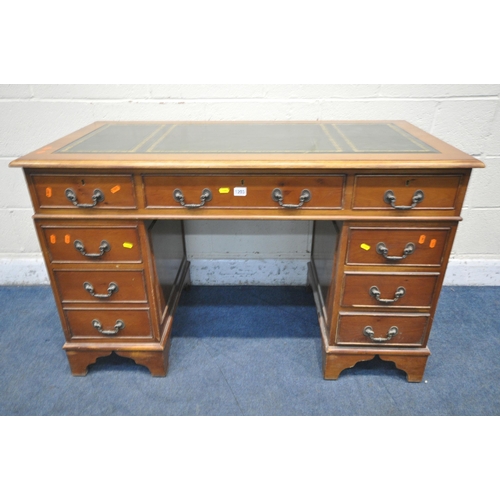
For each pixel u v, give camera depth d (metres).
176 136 1.32
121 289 1.25
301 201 1.09
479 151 1.66
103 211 1.13
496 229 1.81
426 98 1.58
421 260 1.17
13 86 1.56
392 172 1.05
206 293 1.90
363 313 1.26
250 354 1.52
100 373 1.43
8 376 1.41
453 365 1.45
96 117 1.63
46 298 1.86
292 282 1.94
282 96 1.59
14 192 1.76
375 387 1.36
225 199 1.10
